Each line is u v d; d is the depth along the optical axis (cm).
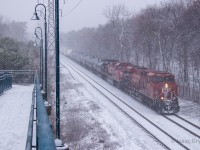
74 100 3566
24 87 2712
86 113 2917
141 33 5316
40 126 475
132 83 3703
